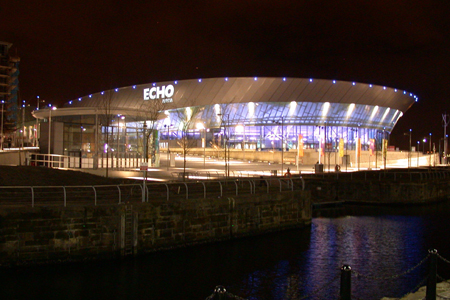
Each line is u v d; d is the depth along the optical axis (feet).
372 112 407.85
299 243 92.38
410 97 438.40
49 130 152.15
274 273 72.02
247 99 358.43
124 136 172.55
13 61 316.40
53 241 68.39
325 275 71.61
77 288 62.49
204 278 68.39
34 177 98.89
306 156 284.82
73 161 155.12
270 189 112.88
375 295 63.10
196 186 104.78
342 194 165.48
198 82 361.71
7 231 65.57
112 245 72.49
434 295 35.88
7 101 312.50
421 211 143.64
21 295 59.36
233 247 86.22
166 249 78.84
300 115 369.30
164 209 78.79
